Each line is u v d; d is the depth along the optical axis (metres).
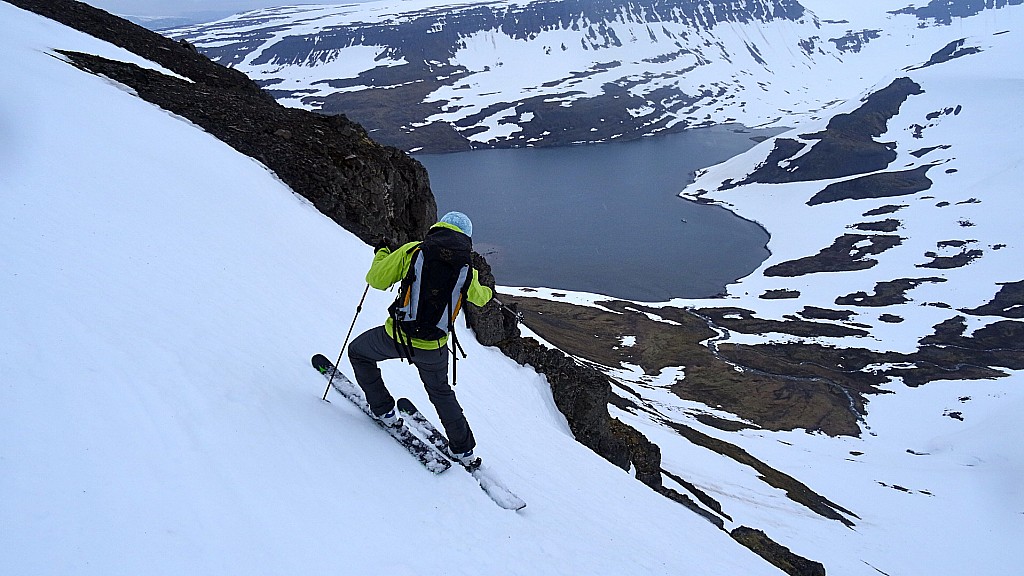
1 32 14.70
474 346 18.28
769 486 37.91
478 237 165.25
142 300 5.27
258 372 5.08
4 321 3.76
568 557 5.31
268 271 8.84
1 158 6.90
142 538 2.73
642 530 8.06
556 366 19.09
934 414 64.94
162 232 7.49
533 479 7.66
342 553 3.46
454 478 5.34
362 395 5.63
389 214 21.75
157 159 10.89
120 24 25.67
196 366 4.53
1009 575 35.25
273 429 4.27
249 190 13.37
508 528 5.12
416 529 4.21
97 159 8.79
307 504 3.69
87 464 2.98
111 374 3.82
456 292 4.61
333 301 9.97
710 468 36.81
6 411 3.02
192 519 3.02
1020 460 51.16
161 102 17.48
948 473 51.78
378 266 4.68
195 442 3.62
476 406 10.88
